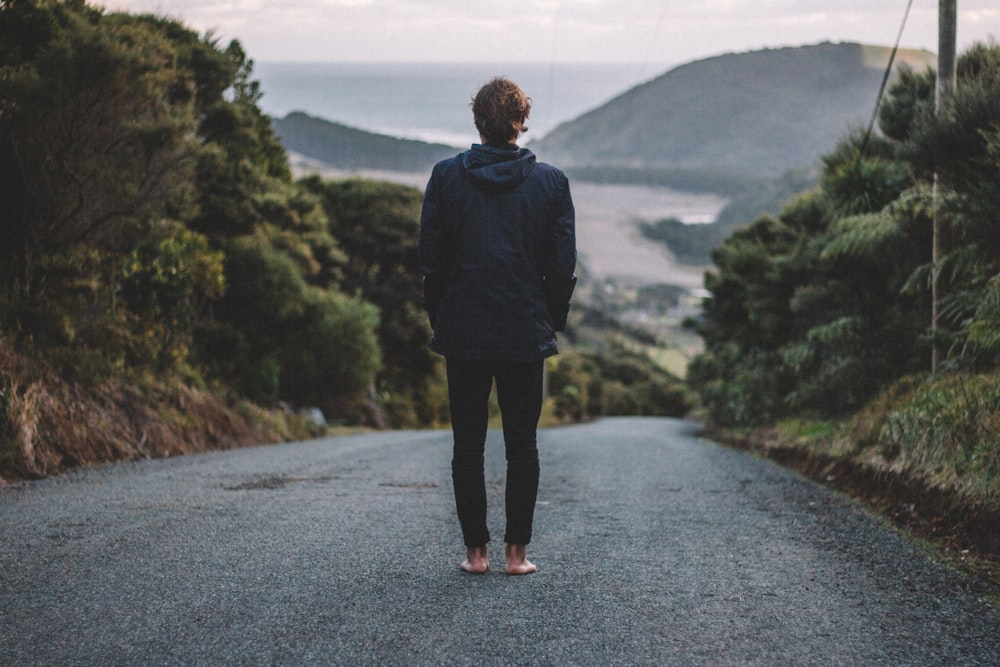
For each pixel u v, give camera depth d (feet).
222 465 25.09
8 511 15.53
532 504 11.48
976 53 25.95
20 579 10.75
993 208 19.97
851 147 33.42
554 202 10.96
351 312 61.36
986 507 14.73
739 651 8.70
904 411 21.29
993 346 20.03
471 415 11.26
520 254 10.78
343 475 22.85
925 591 11.19
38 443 22.47
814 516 17.13
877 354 32.22
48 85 25.43
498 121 10.82
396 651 8.42
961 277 23.86
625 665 8.21
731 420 57.16
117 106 27.86
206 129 48.37
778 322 48.75
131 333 33.42
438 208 10.87
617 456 32.65
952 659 8.61
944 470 17.15
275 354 55.36
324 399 63.05
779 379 48.78
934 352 24.86
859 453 22.98
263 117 67.72
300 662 8.09
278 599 10.05
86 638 8.63
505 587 10.82
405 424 84.38
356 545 13.05
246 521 14.82
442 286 11.19
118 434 27.63
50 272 28.71
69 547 12.53
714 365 72.33
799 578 11.78
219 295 45.80
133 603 9.81
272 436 42.14
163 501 16.98
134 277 35.14
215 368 44.70
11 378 23.09
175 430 31.76
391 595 10.33
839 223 28.76
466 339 10.74
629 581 11.34
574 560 12.54
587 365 247.50
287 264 53.16
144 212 30.81
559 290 11.05
